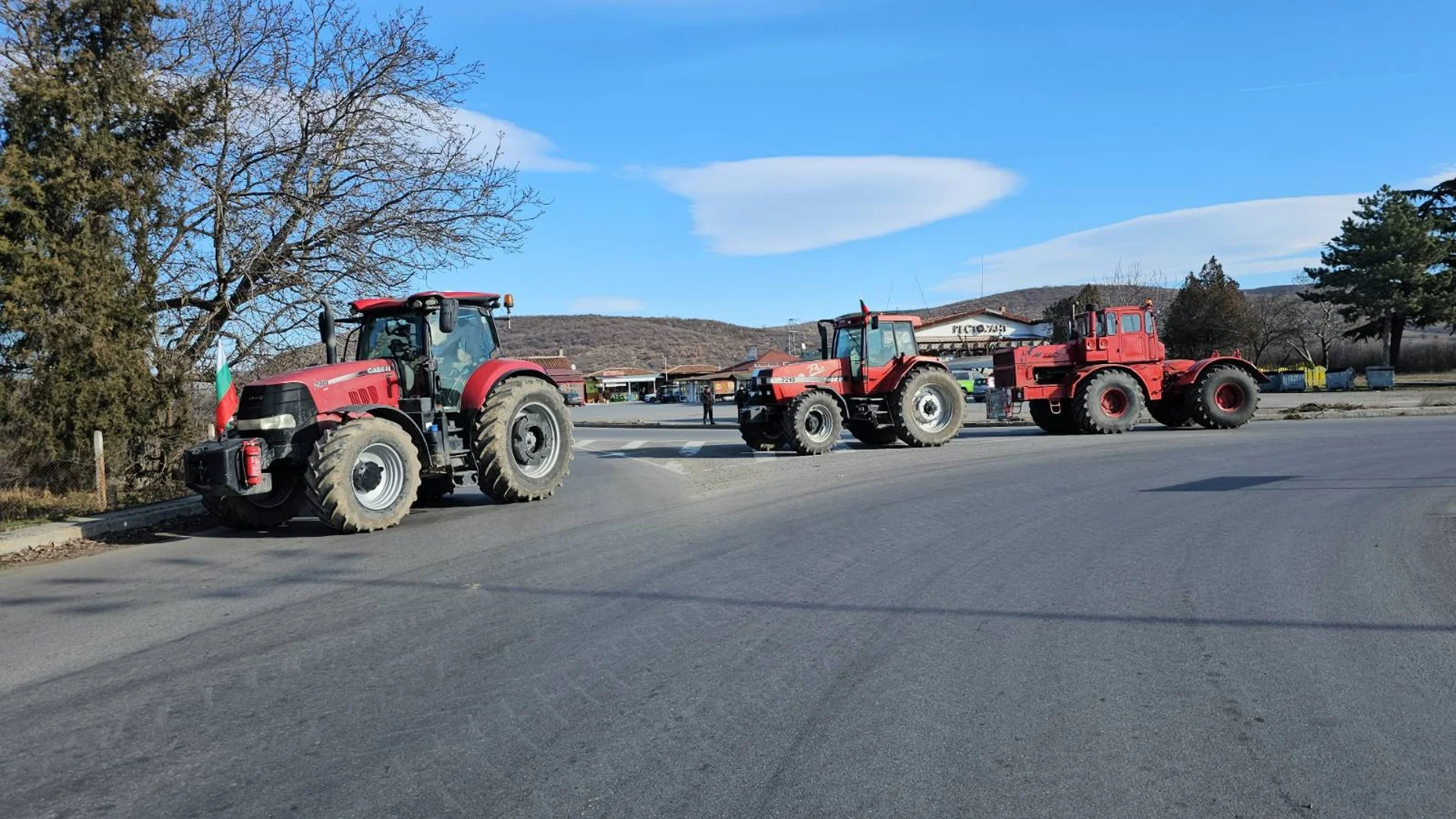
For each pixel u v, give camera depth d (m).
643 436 28.64
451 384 11.62
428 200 16.27
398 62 15.66
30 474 12.84
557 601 6.42
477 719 4.27
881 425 18.69
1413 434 17.41
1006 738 3.91
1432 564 6.86
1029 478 12.50
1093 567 7.02
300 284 15.38
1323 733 3.87
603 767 3.71
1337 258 50.78
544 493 11.92
